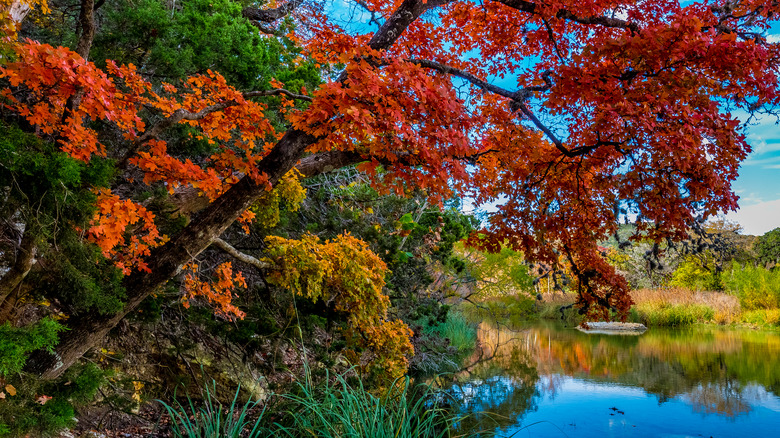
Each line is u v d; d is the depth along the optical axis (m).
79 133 2.75
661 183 4.05
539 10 4.50
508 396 9.00
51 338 2.40
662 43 3.34
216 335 6.19
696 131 3.34
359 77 2.97
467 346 14.18
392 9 5.48
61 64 2.47
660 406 8.44
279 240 5.34
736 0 4.65
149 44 5.48
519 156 4.87
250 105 3.80
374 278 5.94
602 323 21.41
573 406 8.38
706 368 11.74
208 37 6.27
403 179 3.27
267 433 3.95
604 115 3.60
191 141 5.91
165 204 4.51
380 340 5.85
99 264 3.11
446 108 2.99
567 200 5.21
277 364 6.59
